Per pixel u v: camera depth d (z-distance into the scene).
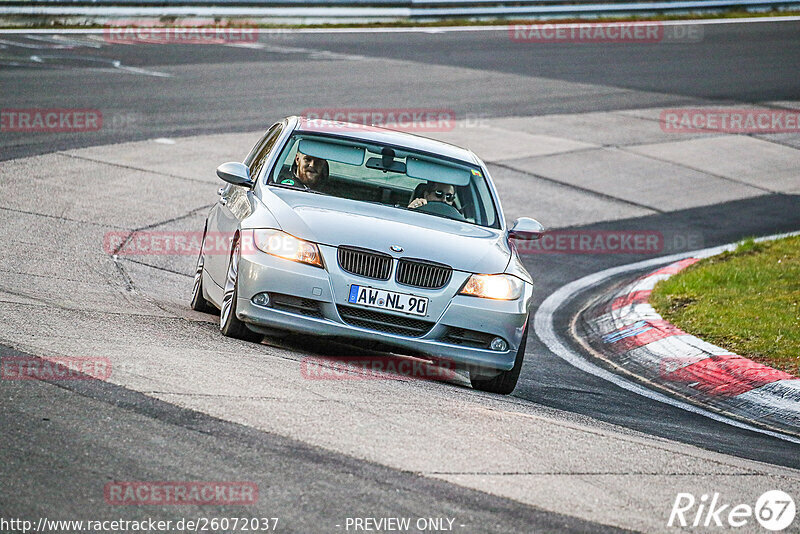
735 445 23.09
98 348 21.34
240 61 86.12
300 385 20.72
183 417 17.33
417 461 16.83
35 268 31.47
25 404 16.92
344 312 23.98
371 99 76.19
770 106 89.31
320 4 109.50
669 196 62.31
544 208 56.41
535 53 104.38
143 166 52.12
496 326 24.48
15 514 12.97
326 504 14.45
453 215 27.47
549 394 26.55
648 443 20.98
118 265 35.03
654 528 15.38
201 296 30.33
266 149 29.45
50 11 94.88
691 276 41.31
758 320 34.78
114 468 14.81
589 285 44.12
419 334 24.22
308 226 24.50
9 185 44.38
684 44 115.75
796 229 56.97
